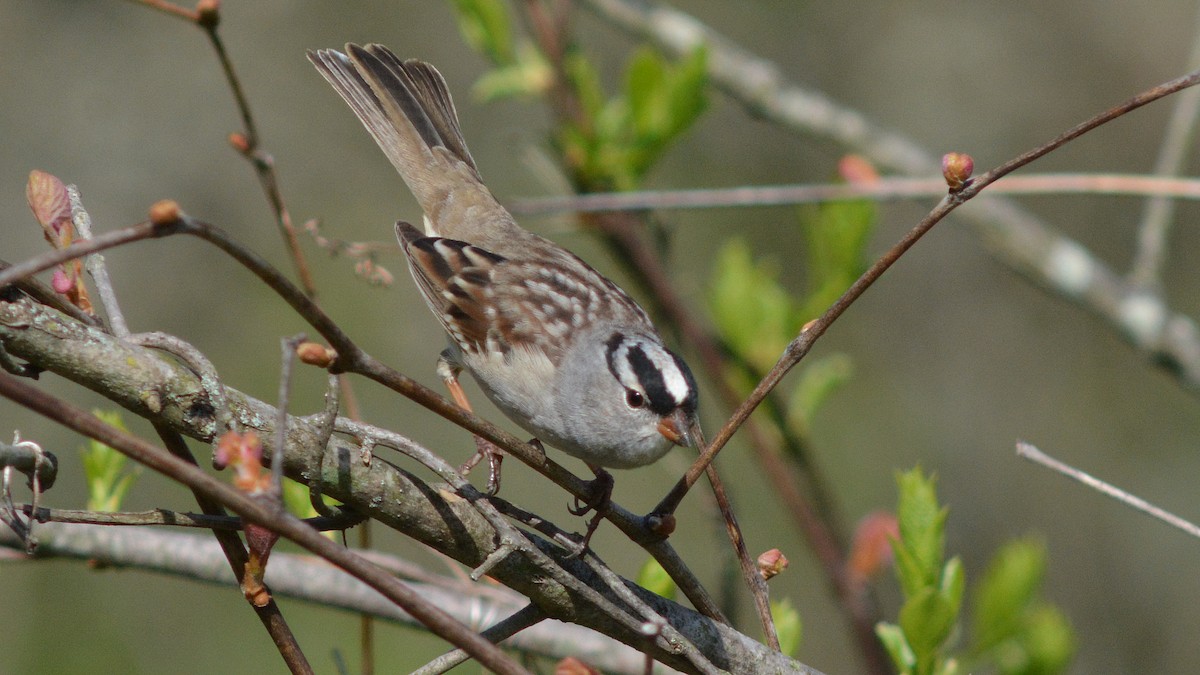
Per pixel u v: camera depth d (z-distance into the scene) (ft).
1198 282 55.26
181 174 58.13
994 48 59.36
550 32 32.32
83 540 22.27
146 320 55.01
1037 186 26.99
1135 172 56.90
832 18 60.34
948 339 56.75
